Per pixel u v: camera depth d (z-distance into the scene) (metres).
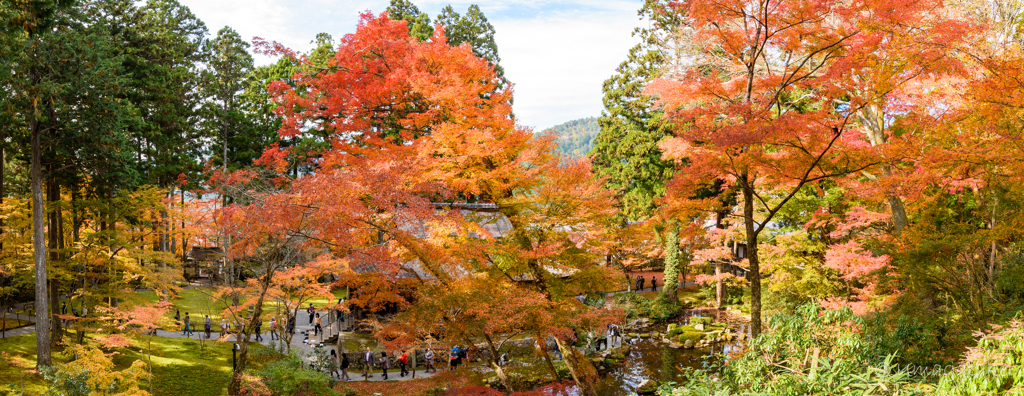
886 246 15.60
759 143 11.25
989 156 11.60
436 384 15.27
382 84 16.67
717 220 38.03
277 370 18.36
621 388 23.59
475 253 13.65
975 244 12.54
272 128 43.38
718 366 12.73
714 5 12.14
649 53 40.34
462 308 13.06
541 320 13.79
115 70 24.09
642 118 41.84
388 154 14.55
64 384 14.72
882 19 11.41
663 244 39.94
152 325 19.78
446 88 14.47
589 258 16.33
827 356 10.39
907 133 16.09
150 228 31.53
